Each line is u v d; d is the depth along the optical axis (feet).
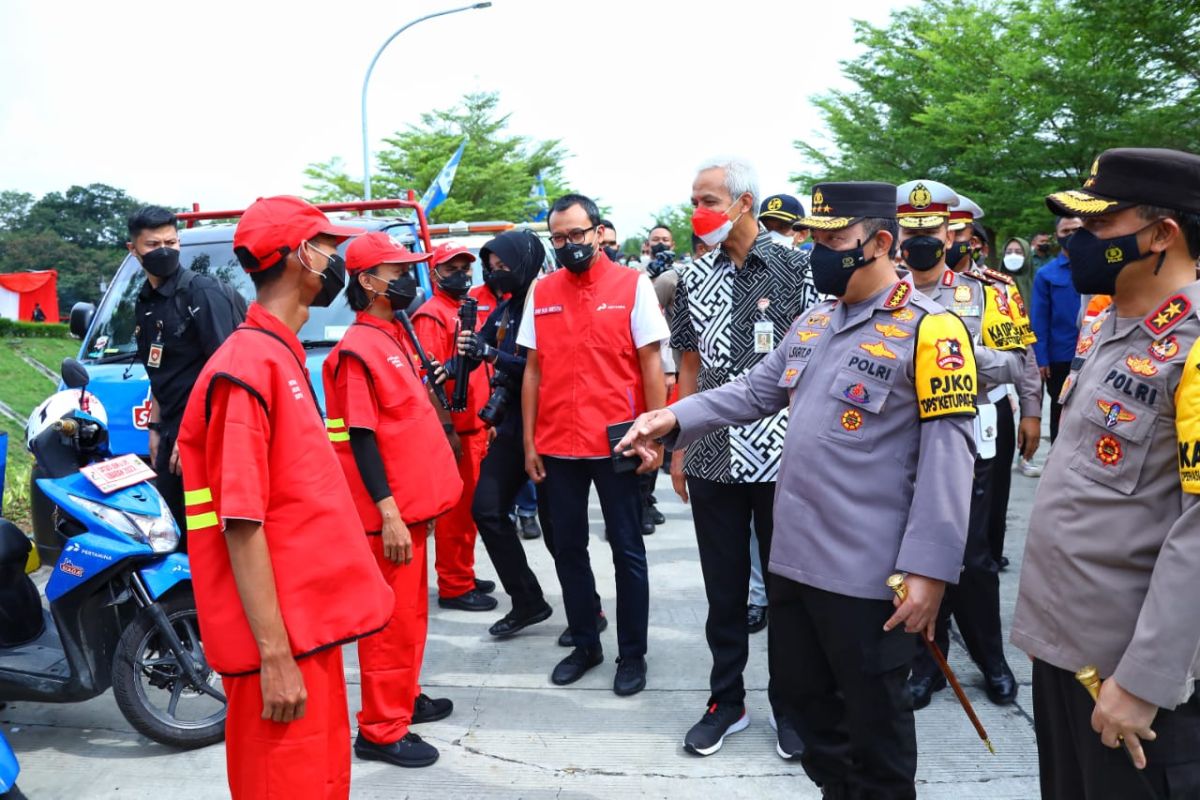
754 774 10.91
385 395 11.16
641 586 13.01
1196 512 5.84
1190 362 6.00
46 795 10.63
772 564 8.41
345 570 7.66
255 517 7.04
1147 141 48.70
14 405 58.95
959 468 7.39
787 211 14.02
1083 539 6.61
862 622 7.79
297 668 7.32
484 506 14.61
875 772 8.05
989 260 74.28
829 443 7.95
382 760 11.29
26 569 12.48
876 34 86.48
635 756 11.35
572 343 12.67
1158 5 43.34
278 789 7.47
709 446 11.21
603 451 12.68
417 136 122.11
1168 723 6.29
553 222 12.44
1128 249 6.44
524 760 11.30
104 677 11.47
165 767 11.25
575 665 13.58
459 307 15.47
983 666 12.50
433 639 15.28
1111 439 6.50
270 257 7.55
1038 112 60.18
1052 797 7.35
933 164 79.05
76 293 242.78
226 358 7.28
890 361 7.74
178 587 11.62
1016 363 11.56
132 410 16.49
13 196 267.39
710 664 14.02
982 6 74.95
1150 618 5.94
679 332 11.99
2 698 11.51
